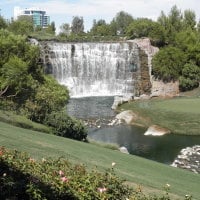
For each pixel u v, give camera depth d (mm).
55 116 43562
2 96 50656
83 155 25719
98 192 12336
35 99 47062
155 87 104000
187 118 66250
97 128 63812
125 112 71375
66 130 42812
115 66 104812
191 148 50188
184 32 112250
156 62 103875
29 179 11734
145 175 23406
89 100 93250
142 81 104250
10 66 51375
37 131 37094
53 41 105312
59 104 52656
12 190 10836
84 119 70562
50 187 11633
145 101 86125
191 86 102500
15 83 50969
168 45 111000
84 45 102750
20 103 49719
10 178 11211
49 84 57688
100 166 22594
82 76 102312
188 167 41125
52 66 98688
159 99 92938
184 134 60188
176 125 63438
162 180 22953
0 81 51375
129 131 61875
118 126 65375
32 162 14070
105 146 42938
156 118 67500
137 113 70250
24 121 39562
